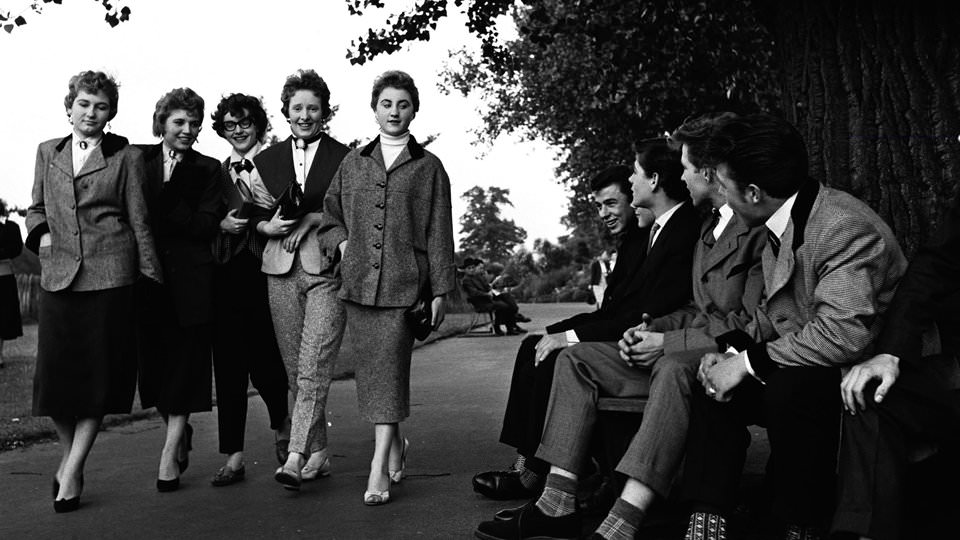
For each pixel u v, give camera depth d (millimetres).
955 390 2729
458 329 18359
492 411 7352
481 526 3658
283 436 5211
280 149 5023
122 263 4551
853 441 2670
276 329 4926
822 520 2928
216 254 4840
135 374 4641
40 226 4520
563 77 16609
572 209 23469
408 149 4512
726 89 9883
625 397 3568
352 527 3906
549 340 4074
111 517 4184
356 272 4379
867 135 4340
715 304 3713
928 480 2775
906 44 4332
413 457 5504
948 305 2699
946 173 4164
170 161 4973
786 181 2998
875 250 2855
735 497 3033
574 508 3537
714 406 3057
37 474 5199
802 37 4598
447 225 4543
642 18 7898
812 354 2846
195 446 6145
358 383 4426
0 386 8930
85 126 4555
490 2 7500
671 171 3984
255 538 3773
